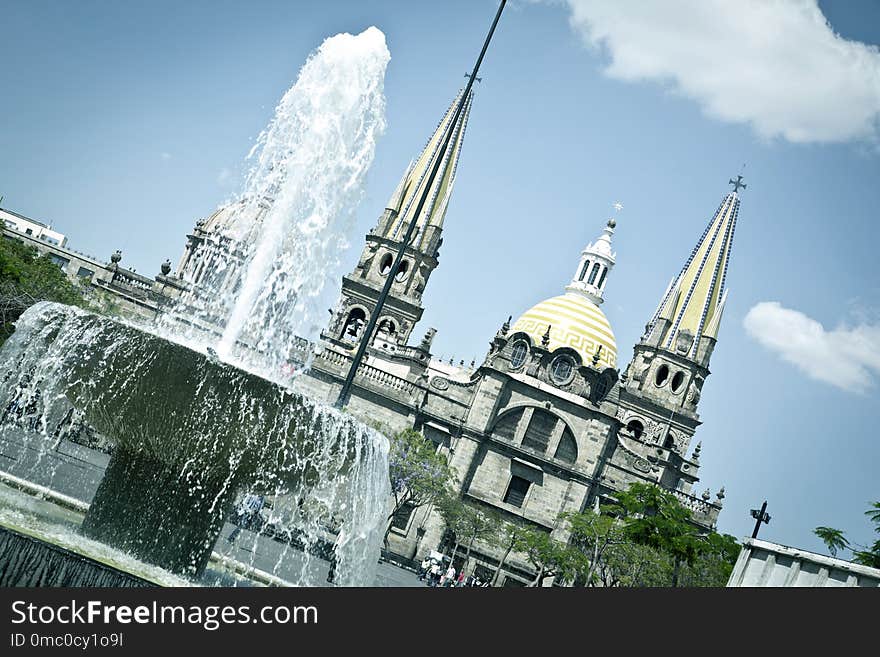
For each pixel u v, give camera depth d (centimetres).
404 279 11494
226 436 2195
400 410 10419
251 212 3083
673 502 8106
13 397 2377
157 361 2177
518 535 9325
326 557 4888
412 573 9019
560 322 12369
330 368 10350
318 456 2255
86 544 2147
